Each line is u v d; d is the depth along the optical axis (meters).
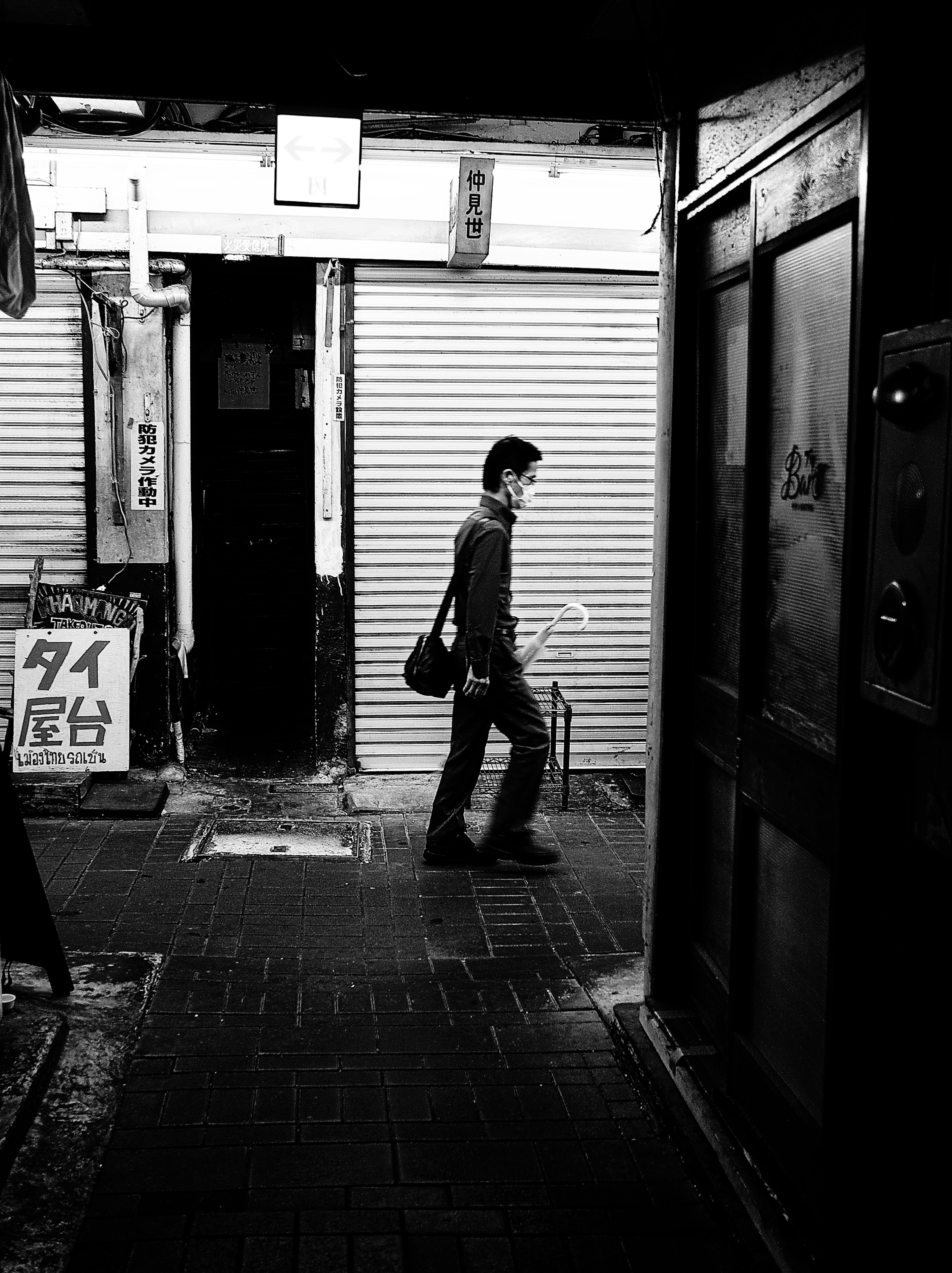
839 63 2.98
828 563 3.18
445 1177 3.67
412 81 4.63
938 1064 2.73
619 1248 3.36
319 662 7.92
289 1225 3.41
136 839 6.74
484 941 5.52
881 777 2.80
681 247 4.34
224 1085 4.17
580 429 7.94
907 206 2.69
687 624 4.46
